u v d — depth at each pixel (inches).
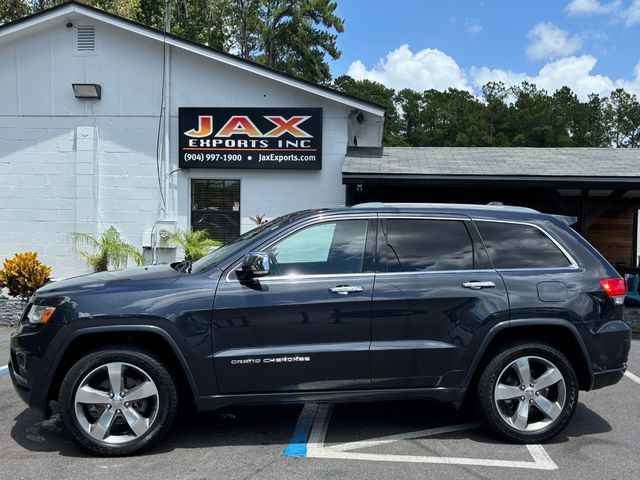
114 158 430.9
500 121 2546.8
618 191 377.7
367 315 162.2
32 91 429.7
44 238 433.1
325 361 160.4
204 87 426.9
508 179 368.5
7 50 429.1
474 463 154.3
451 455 159.9
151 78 428.1
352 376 161.9
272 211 430.9
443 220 175.0
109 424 156.4
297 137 421.7
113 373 156.8
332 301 161.3
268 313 159.5
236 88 425.7
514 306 165.3
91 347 162.7
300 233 169.6
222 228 433.7
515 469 150.7
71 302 156.6
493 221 176.6
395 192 488.4
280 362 159.3
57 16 413.7
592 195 488.1
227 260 165.2
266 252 166.6
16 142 431.5
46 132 430.9
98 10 412.8
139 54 427.2
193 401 161.6
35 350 155.7
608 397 217.5
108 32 426.3
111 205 431.2
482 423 174.1
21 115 430.6
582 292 169.2
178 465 152.3
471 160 423.2
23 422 185.6
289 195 429.4
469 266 169.9
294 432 178.9
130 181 430.6
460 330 163.9
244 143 423.2
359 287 162.7
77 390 154.7
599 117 2736.2
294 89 423.8
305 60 1434.5
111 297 157.2
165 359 164.6
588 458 158.2
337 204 427.5
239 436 175.0
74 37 427.5
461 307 164.6
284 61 1446.9
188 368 157.2
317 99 424.2
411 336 163.8
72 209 432.1
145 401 160.4
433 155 445.4
